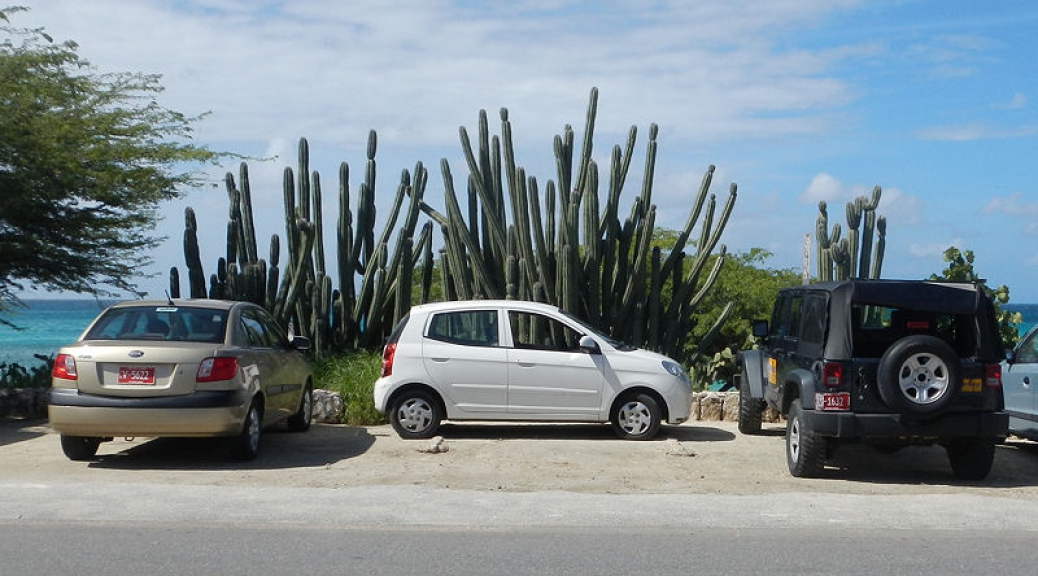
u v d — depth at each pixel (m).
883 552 7.00
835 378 9.65
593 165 15.02
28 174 14.21
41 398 14.05
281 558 6.70
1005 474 10.67
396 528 7.62
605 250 15.65
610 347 12.46
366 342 16.36
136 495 8.54
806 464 9.86
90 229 16.11
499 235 15.58
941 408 9.40
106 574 6.31
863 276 15.44
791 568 6.55
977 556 6.92
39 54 15.28
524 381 12.29
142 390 9.91
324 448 11.69
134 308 10.80
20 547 6.96
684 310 15.99
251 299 16.00
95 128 15.73
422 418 12.34
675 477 10.02
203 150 16.42
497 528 7.66
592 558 6.75
